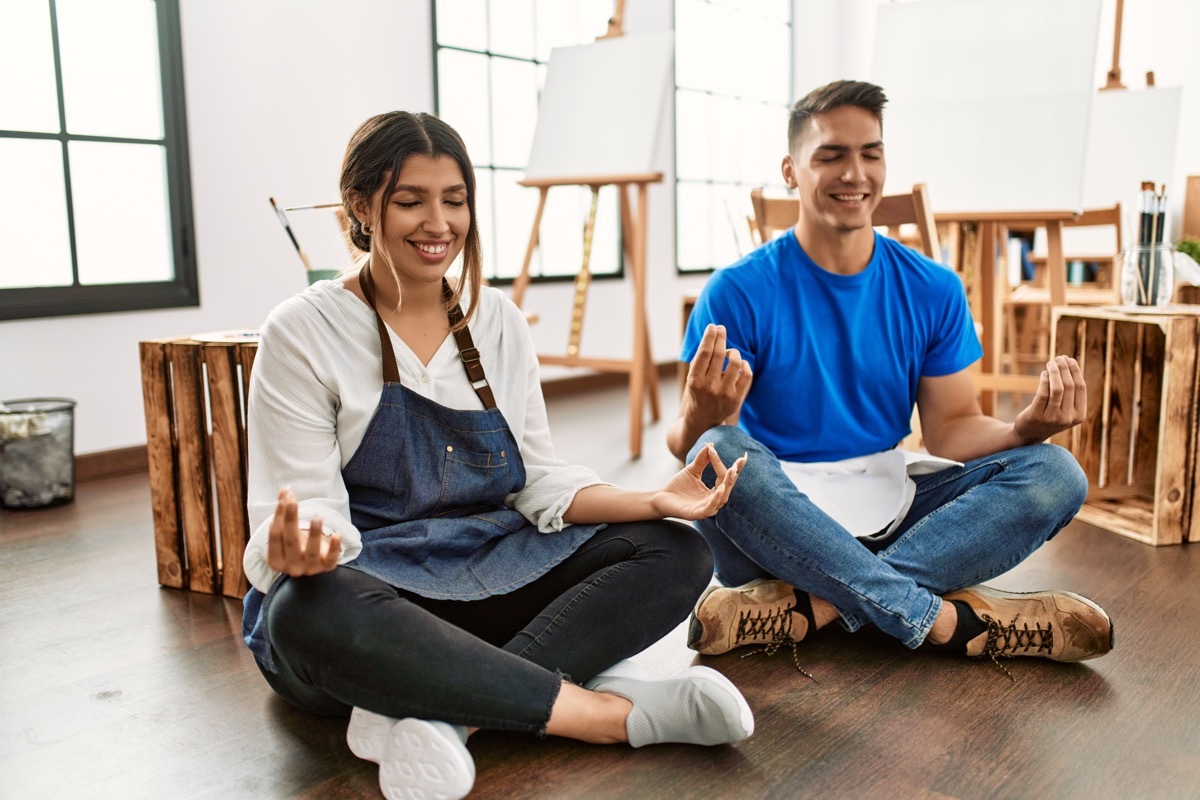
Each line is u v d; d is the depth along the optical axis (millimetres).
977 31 3004
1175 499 2146
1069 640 1484
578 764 1227
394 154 1216
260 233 3408
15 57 2850
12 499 2600
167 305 3166
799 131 1656
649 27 5039
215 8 3230
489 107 4316
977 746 1271
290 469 1236
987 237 2979
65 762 1272
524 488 1406
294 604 1097
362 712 1155
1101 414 2430
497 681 1129
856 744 1277
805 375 1678
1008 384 2744
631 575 1281
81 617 1818
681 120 5461
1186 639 1624
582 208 4812
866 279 1675
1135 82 5055
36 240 2928
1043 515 1506
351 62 3666
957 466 1613
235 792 1192
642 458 3168
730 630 1544
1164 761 1229
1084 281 4781
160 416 1946
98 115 3035
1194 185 4195
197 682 1522
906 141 3105
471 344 1331
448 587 1253
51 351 2916
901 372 1704
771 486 1471
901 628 1471
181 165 3182
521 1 4406
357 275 1343
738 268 1700
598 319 4859
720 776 1199
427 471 1311
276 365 1252
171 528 1972
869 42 6488
